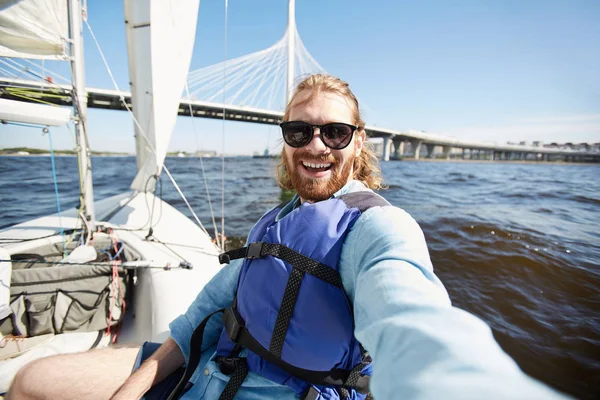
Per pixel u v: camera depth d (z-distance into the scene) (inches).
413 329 15.4
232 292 44.3
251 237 43.7
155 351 42.8
